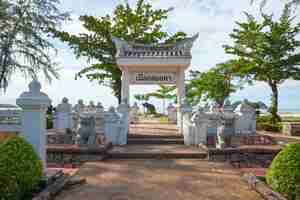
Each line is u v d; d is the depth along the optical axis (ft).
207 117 40.14
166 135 41.65
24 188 18.25
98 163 30.30
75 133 38.63
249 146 35.86
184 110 42.55
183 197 19.76
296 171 19.01
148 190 21.24
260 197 19.81
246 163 32.04
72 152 31.91
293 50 69.05
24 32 56.39
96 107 49.29
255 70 70.28
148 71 49.34
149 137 41.42
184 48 48.16
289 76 68.90
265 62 69.62
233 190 21.31
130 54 48.01
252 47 71.72
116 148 36.40
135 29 71.26
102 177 24.70
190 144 39.06
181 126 43.78
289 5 30.73
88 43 68.69
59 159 31.78
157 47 49.78
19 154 18.31
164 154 33.19
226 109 48.57
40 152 22.41
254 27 71.72
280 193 19.43
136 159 32.60
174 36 69.87
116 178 24.39
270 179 20.70
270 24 70.23
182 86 48.08
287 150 20.35
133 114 74.95
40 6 57.93
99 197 19.70
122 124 39.55
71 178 23.82
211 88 86.38
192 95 92.53
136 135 41.73
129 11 72.18
